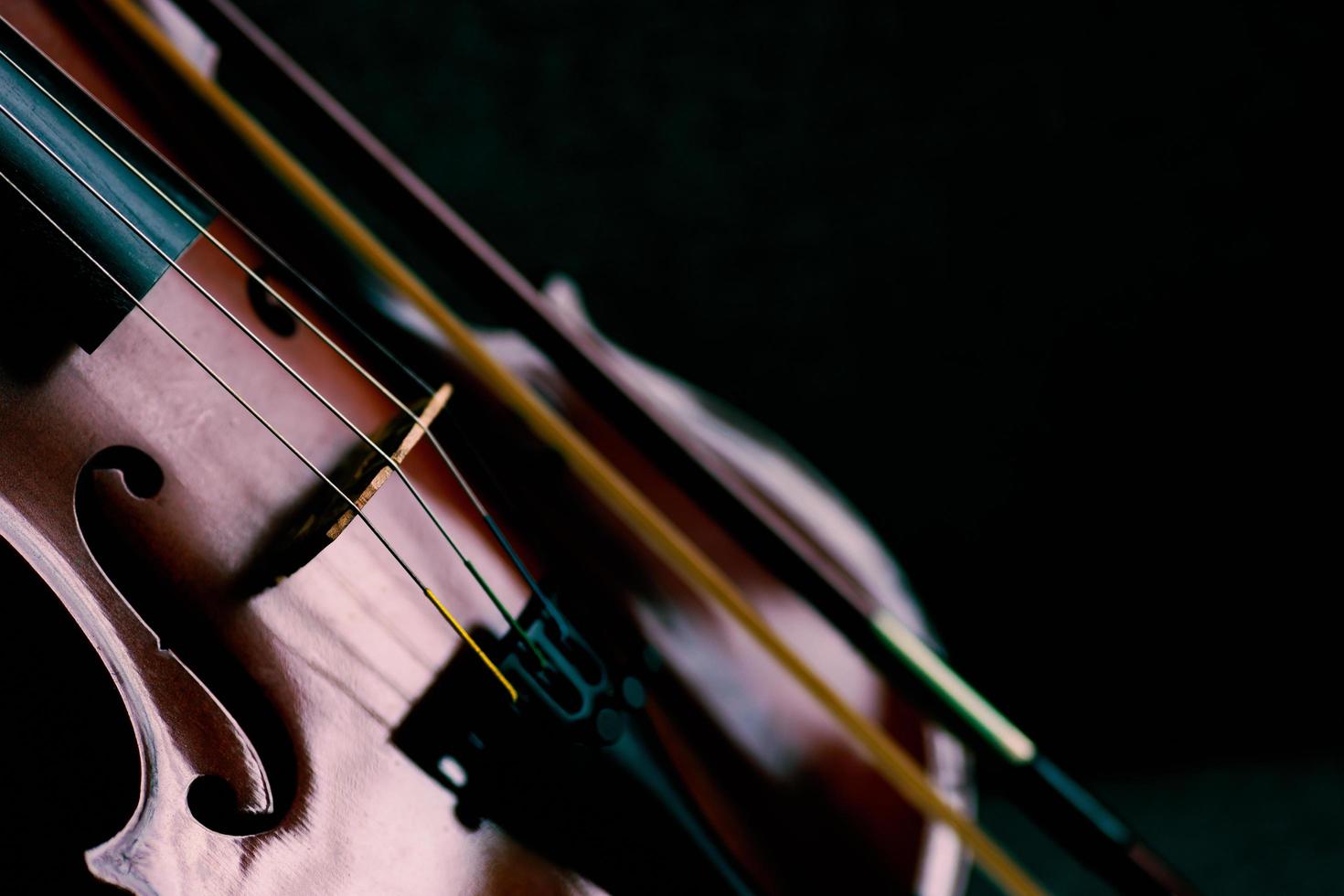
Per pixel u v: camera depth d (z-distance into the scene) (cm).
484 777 67
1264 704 134
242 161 76
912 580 144
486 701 68
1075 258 154
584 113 150
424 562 69
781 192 153
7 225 66
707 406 89
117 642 65
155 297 69
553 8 147
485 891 67
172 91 76
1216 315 151
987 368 152
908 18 152
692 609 79
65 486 66
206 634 67
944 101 154
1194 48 153
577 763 68
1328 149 153
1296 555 141
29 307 66
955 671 81
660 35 150
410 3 144
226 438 68
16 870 65
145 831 64
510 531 71
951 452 150
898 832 80
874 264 153
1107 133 154
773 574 81
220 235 70
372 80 144
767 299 152
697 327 151
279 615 67
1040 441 150
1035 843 120
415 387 71
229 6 79
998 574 145
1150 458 147
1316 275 150
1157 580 143
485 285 81
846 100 153
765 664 79
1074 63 154
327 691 67
